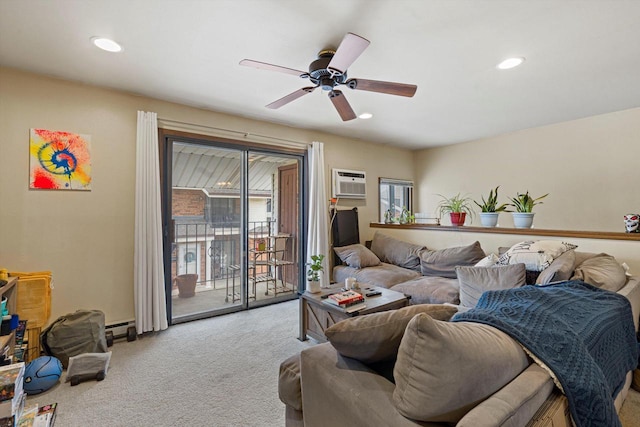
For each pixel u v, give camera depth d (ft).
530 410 2.73
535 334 3.43
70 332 7.93
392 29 6.51
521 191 14.51
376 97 10.42
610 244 8.61
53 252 8.71
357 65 8.15
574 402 3.01
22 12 5.89
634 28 6.46
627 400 6.12
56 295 8.73
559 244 8.68
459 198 16.98
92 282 9.26
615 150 11.84
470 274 8.68
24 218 8.35
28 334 7.79
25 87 8.38
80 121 9.11
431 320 2.82
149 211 9.91
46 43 7.00
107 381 7.19
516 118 12.70
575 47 7.25
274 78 8.87
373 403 3.26
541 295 4.76
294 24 6.33
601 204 12.16
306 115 12.28
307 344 9.25
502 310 4.01
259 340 9.53
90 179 9.23
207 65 8.11
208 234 12.23
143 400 6.48
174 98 10.38
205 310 11.95
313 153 14.06
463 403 2.70
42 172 8.56
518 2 5.66
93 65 8.06
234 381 7.22
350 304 8.14
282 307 12.95
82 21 6.20
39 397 6.53
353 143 16.21
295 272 14.85
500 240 11.05
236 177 12.78
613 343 4.52
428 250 13.24
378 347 3.84
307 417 4.25
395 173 18.13
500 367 2.86
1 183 8.09
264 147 13.08
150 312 9.86
